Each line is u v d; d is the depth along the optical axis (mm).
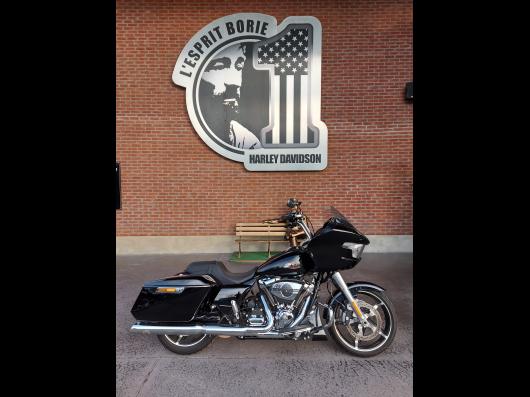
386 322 2838
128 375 2584
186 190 6238
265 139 6109
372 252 6168
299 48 5996
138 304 2678
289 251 2680
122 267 5352
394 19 6004
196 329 2621
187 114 6191
